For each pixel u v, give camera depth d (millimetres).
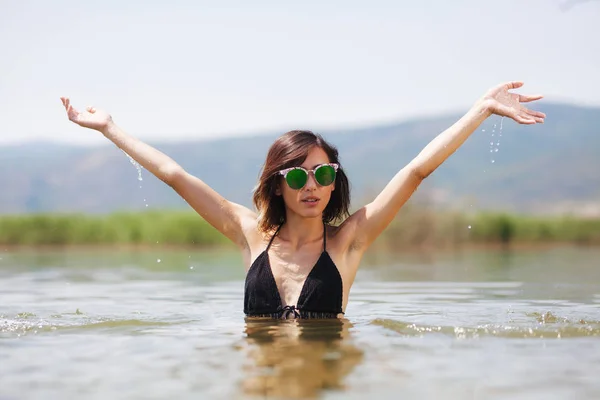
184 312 5023
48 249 17203
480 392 2594
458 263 11016
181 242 18203
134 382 2766
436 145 4453
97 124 4730
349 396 2539
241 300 5918
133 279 8172
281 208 4582
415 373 2865
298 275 4430
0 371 2986
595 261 11164
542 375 2844
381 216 4535
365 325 4113
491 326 4043
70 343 3633
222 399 2514
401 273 8969
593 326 4078
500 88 4508
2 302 5805
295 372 2887
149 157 4672
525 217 19562
